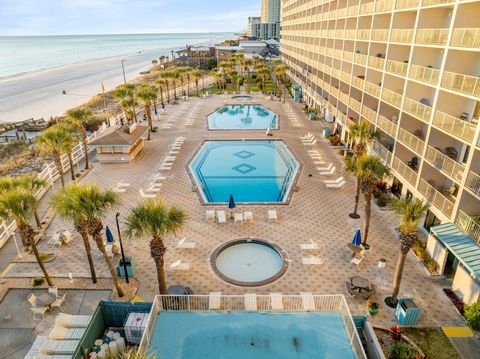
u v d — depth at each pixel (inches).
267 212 1099.9
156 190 1238.3
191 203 1157.7
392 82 1242.0
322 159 1551.4
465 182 771.4
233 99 2866.6
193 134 1935.3
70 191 689.0
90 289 786.2
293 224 1032.8
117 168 1464.1
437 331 668.7
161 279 706.8
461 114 916.0
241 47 6432.1
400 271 700.7
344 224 1034.7
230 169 1520.7
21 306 741.3
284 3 4008.4
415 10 1026.1
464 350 629.9
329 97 2087.8
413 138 1029.8
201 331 549.6
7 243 952.9
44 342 621.0
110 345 615.8
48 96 3595.0
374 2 1312.7
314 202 1165.1
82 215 679.7
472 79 772.0
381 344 637.3
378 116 1289.4
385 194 1205.1
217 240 954.7
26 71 6117.1
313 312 587.2
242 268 861.8
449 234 782.5
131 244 937.5
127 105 1902.1
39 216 1089.4
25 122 2271.2
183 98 2849.4
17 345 652.7
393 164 1157.1
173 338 537.0
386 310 719.7
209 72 4675.2
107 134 1512.1
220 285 792.9
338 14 1803.6
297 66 3110.2
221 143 1828.2
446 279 805.9
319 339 535.2
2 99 3469.5
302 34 2864.2
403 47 1196.5
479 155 743.1
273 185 1368.1
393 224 1036.5
